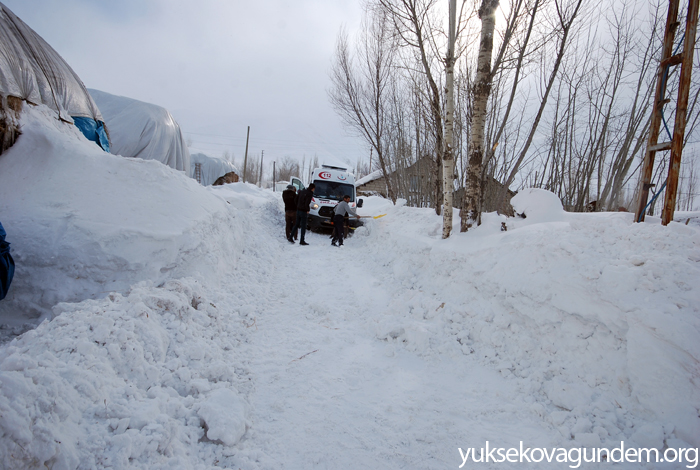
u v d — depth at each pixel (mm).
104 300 3338
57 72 6816
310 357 3699
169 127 13102
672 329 2426
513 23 6184
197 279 4555
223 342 3703
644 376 2502
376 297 5559
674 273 2725
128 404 2258
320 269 7223
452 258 5152
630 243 3213
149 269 4133
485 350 3711
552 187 8711
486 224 5516
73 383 2125
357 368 3525
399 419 2787
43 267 3760
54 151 4785
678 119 3418
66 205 4211
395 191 13961
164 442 2059
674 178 3434
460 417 2832
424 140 11430
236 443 2369
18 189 4293
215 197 6711
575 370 2996
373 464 2344
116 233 4066
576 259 3324
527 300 3555
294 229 9750
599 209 8125
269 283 6016
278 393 3055
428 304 4590
